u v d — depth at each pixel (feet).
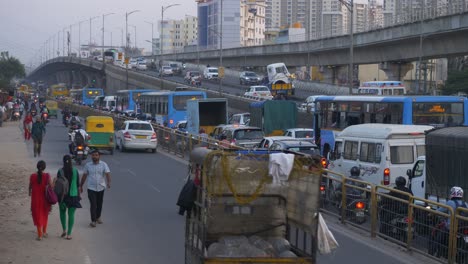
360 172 83.76
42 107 275.18
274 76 313.94
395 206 60.29
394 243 60.29
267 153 41.57
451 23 202.80
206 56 510.17
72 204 60.49
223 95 282.15
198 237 40.68
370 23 288.71
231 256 38.70
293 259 37.60
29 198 87.35
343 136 88.94
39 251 55.47
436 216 53.72
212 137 143.74
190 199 43.65
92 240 60.44
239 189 40.45
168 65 490.90
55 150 155.53
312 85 337.72
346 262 52.95
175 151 151.64
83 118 282.36
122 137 155.84
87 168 67.26
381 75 441.68
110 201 83.15
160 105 209.15
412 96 109.60
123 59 540.93
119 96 301.43
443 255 52.70
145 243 59.31
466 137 64.13
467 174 64.13
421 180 73.26
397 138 80.07
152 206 79.51
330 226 69.77
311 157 38.83
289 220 41.47
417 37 229.25
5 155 143.74
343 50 311.68
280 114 158.20
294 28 576.61
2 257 53.11
